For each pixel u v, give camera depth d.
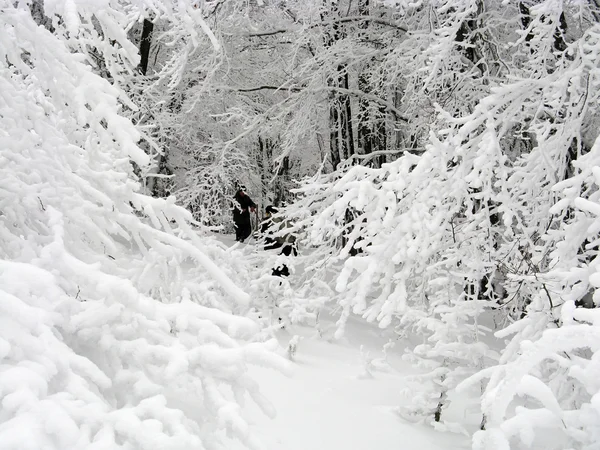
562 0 4.47
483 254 4.43
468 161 4.41
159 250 2.25
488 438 2.21
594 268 3.12
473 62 7.51
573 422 2.14
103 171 2.33
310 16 9.10
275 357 1.57
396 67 8.67
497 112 5.12
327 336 6.20
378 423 3.56
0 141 2.01
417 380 4.19
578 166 3.63
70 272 1.69
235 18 9.32
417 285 4.77
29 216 2.11
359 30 10.01
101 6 1.90
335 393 4.10
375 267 3.78
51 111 2.43
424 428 3.64
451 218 4.37
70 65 1.92
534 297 3.72
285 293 6.07
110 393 1.59
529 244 4.11
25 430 1.07
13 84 2.14
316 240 4.19
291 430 3.19
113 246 2.22
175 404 1.65
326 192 5.57
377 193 4.11
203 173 11.31
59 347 1.40
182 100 11.55
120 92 2.17
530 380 2.15
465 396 4.32
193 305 1.79
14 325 1.33
